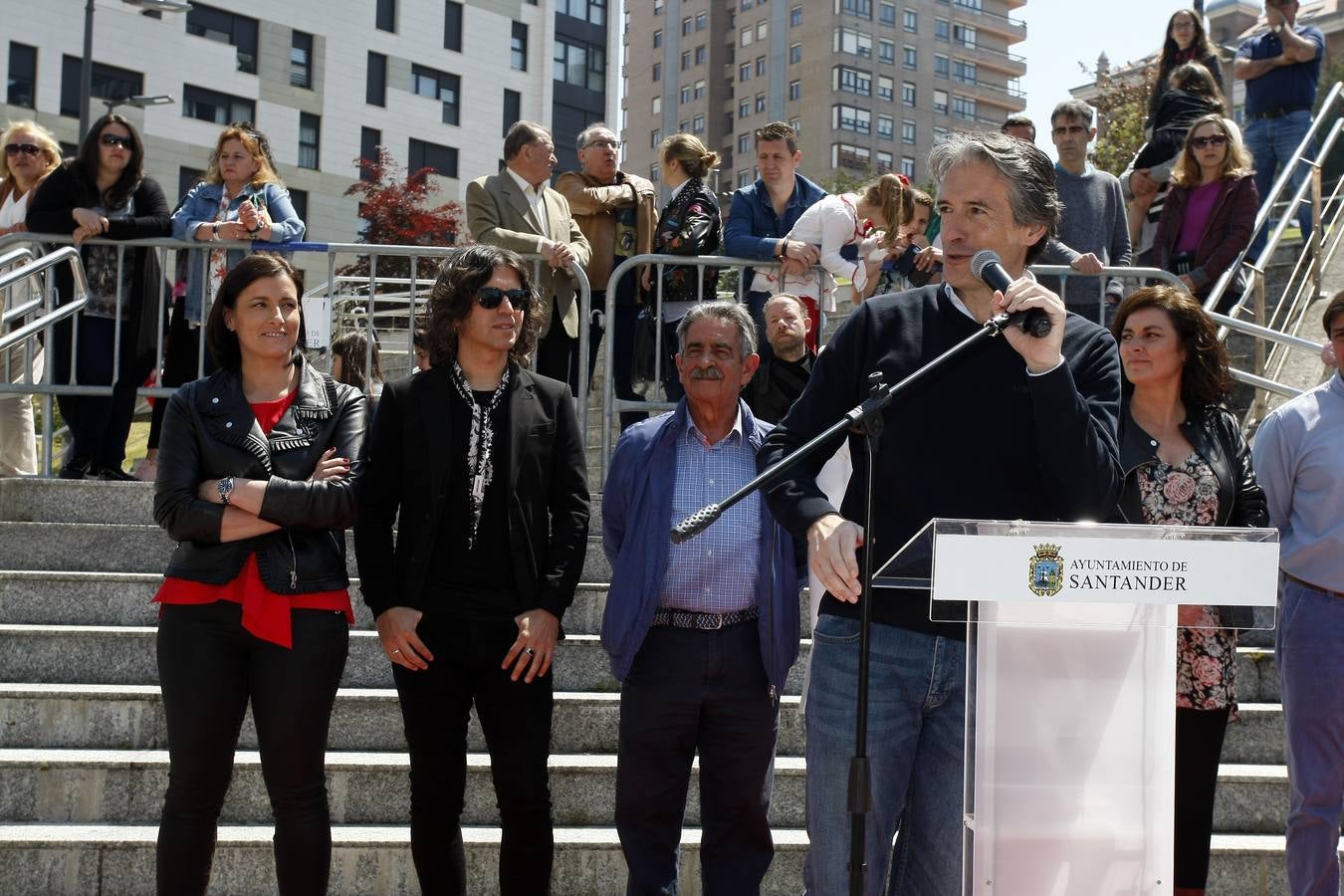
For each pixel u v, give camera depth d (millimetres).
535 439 3822
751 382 5211
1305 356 7992
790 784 4332
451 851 3688
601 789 4297
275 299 3566
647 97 93562
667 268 6055
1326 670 3646
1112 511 2646
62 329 6070
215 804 3414
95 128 6012
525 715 3699
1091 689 2264
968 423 2615
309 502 3410
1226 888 4102
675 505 3812
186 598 3393
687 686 3709
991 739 2244
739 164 88125
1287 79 9172
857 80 83500
